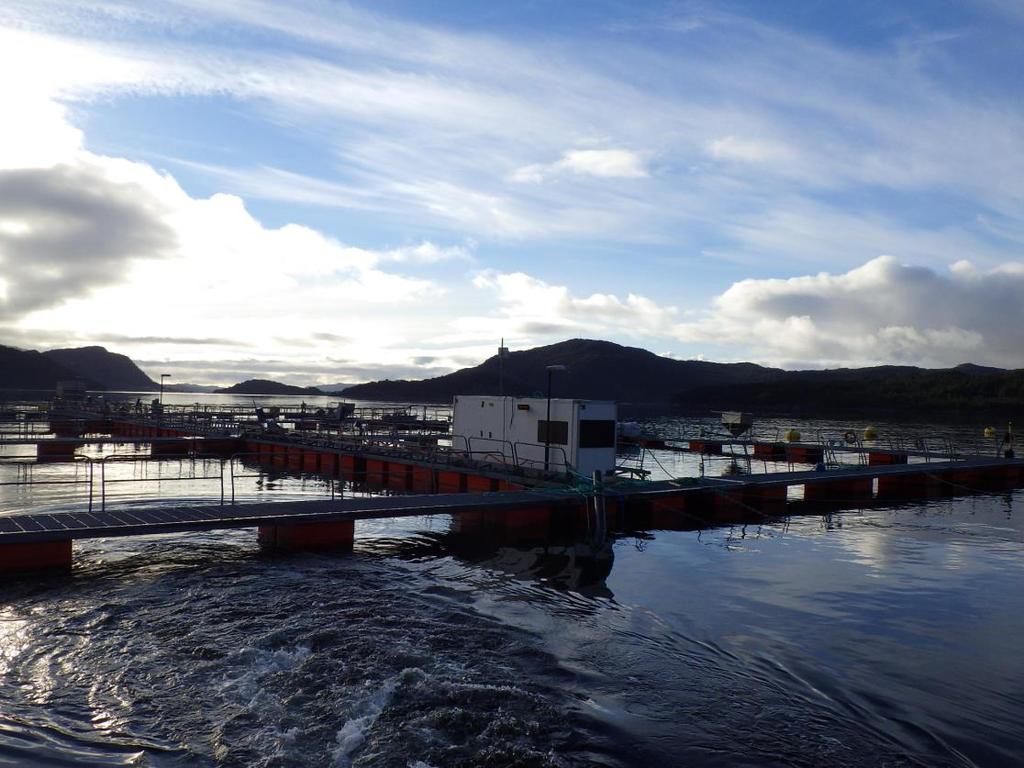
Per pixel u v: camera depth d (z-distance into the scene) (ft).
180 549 56.90
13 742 26.35
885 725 28.40
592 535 66.80
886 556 59.21
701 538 66.85
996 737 27.48
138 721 28.25
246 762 25.16
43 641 36.55
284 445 130.31
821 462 100.42
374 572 51.08
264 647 35.81
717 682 32.40
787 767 25.03
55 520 53.36
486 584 48.80
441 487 92.73
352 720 28.25
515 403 87.45
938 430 276.00
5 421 173.06
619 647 36.63
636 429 183.21
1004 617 42.70
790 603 45.16
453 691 30.89
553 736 27.09
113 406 221.87
